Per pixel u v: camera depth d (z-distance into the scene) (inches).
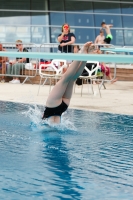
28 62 802.8
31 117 385.1
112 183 206.2
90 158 251.1
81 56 215.0
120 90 687.7
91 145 283.7
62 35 755.4
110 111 446.9
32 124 350.9
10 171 221.6
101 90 678.5
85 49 312.2
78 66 322.7
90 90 669.9
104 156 256.7
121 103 516.1
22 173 218.4
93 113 422.9
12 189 194.9
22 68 786.8
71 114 412.5
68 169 227.1
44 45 831.1
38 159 245.9
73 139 301.0
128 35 1123.3
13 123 355.6
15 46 823.7
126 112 442.9
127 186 202.4
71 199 184.1
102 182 207.5
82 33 1099.9
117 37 1115.3
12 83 788.6
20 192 191.2
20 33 1064.2
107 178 213.8
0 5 1053.8
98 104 502.3
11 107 452.4
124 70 848.3
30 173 218.8
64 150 268.4
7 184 201.3
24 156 251.9
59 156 253.4
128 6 1124.5
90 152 265.3
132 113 436.1
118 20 1118.4
